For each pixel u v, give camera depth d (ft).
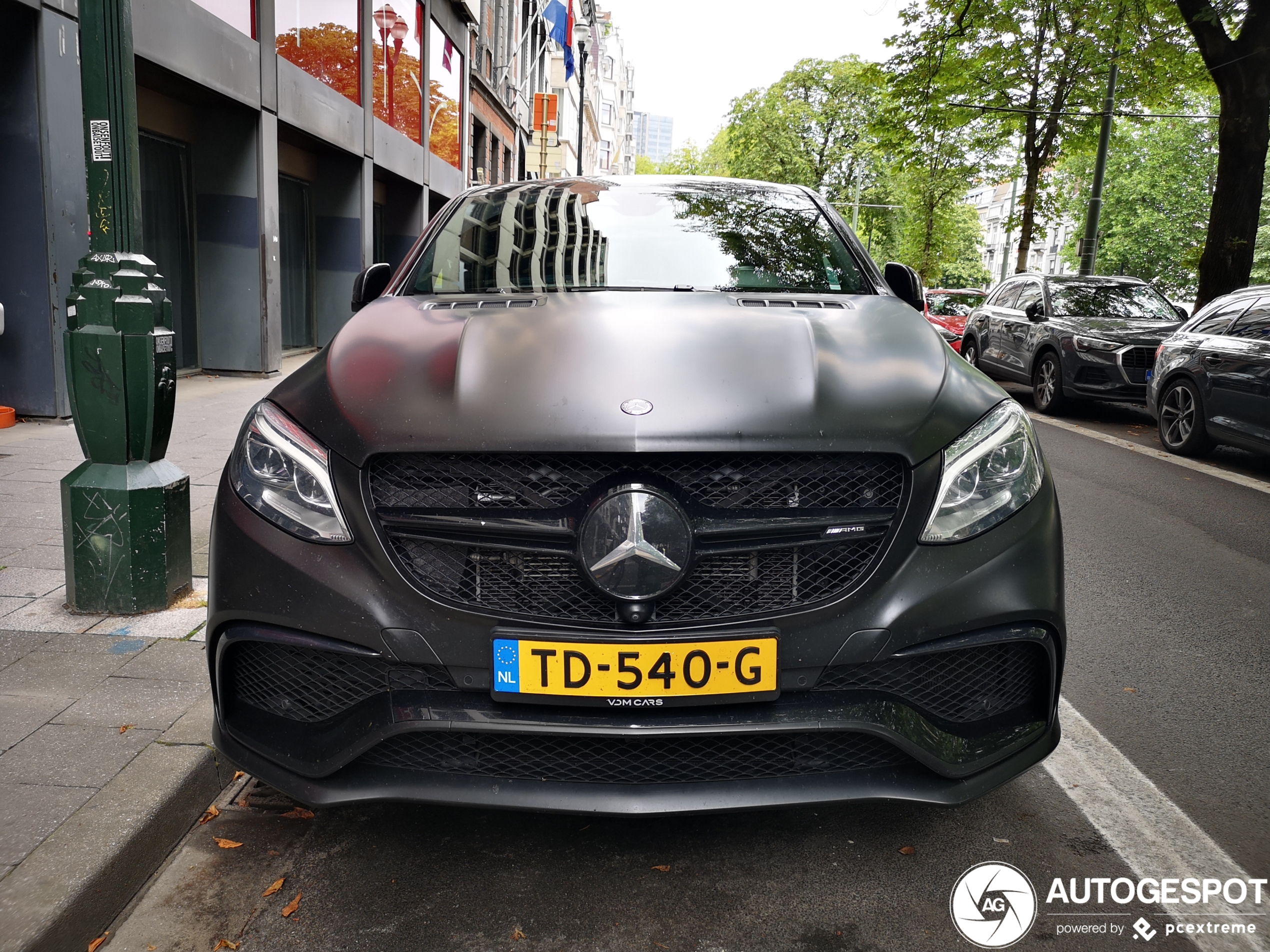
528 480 6.69
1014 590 6.86
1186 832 8.02
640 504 6.43
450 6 70.74
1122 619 13.46
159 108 34.55
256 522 7.05
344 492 6.88
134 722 8.84
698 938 6.57
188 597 12.19
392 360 7.70
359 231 51.96
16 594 12.27
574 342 7.73
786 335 7.97
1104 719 10.23
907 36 65.92
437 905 6.89
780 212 11.66
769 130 179.93
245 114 37.22
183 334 37.35
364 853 7.56
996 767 7.00
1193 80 58.70
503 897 6.98
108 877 6.79
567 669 6.52
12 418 24.52
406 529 6.78
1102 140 66.33
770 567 6.72
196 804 8.03
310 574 6.79
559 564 6.67
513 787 6.69
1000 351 42.22
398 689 6.75
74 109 24.95
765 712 6.61
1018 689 7.22
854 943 6.54
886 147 74.59
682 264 10.35
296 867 7.38
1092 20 56.70
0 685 9.61
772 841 7.75
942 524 6.80
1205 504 21.21
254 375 38.63
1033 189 86.12
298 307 50.03
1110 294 39.24
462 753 6.86
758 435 6.64
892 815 8.20
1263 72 37.42
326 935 6.57
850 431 6.78
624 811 6.57
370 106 52.49
